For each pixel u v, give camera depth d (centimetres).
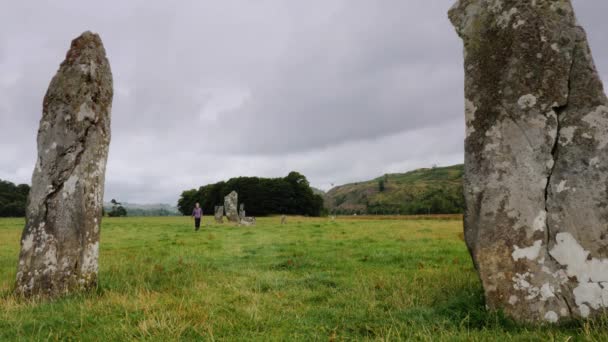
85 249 788
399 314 609
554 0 601
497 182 600
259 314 620
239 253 1481
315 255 1364
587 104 572
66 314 620
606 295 531
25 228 779
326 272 1015
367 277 930
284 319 603
